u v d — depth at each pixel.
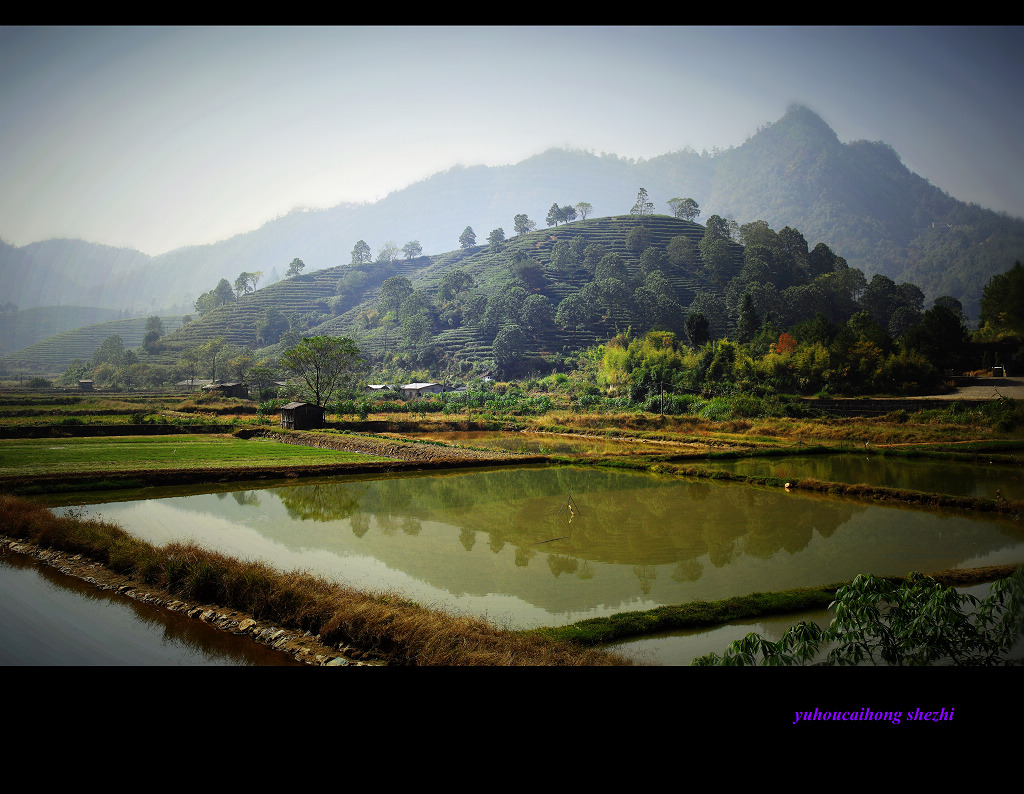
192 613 14.93
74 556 18.97
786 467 39.97
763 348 93.31
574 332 150.88
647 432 61.12
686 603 15.52
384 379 140.75
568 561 20.00
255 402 95.25
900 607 8.28
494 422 68.50
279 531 23.72
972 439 46.59
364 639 12.78
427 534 23.45
